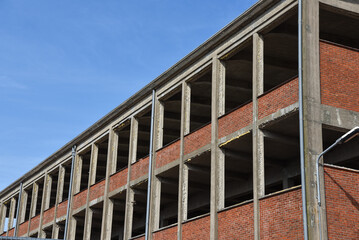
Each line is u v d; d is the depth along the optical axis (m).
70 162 35.81
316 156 17.02
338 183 16.95
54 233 34.47
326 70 18.22
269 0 19.92
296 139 20.11
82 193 32.56
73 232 32.81
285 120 18.73
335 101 18.02
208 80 25.31
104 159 37.12
